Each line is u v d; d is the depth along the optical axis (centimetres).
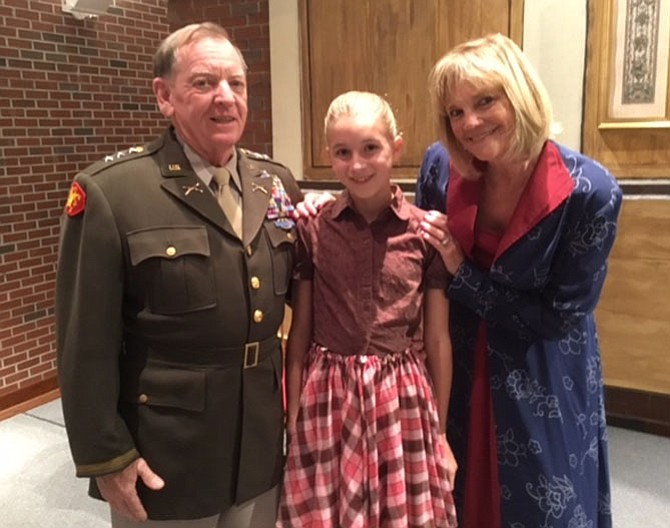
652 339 307
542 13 301
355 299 143
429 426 144
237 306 134
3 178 396
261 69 400
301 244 149
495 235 156
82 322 126
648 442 316
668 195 293
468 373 164
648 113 291
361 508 140
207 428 134
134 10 484
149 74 505
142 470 131
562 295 150
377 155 137
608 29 291
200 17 416
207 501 136
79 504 281
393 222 146
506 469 158
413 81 327
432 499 145
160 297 128
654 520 254
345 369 142
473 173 151
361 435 140
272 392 143
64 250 130
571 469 159
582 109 303
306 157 362
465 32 314
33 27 411
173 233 129
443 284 151
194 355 133
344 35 341
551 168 147
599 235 146
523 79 137
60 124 434
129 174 130
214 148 135
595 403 167
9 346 404
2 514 274
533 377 156
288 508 145
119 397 135
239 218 139
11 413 389
